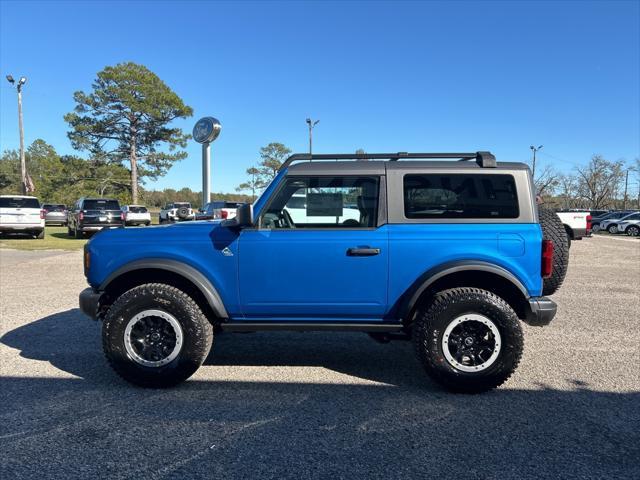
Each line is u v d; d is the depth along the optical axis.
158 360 4.20
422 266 4.12
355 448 3.21
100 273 4.30
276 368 4.83
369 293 4.17
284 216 4.32
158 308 4.15
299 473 2.91
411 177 4.23
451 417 3.69
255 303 4.23
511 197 4.18
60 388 4.23
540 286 4.13
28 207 19.80
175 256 4.23
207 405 3.90
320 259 4.15
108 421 3.59
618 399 4.04
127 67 47.84
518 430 3.47
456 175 4.20
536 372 4.69
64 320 6.64
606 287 9.60
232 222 4.20
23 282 9.69
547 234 4.79
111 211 21.34
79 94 47.25
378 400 4.03
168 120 50.91
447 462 3.04
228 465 2.99
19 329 6.17
